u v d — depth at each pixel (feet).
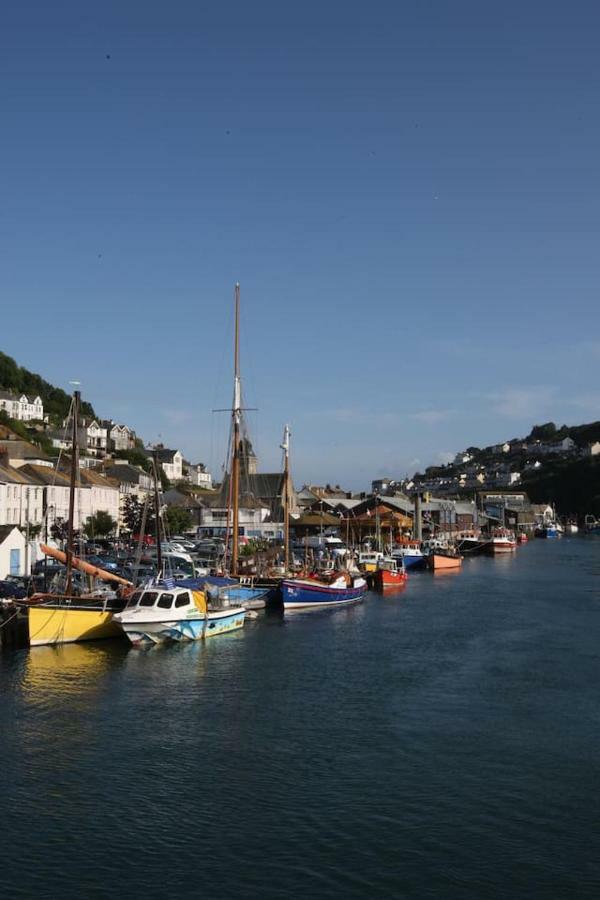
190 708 130.11
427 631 208.44
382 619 231.09
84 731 117.60
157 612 176.86
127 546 339.57
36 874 76.48
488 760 106.73
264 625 218.18
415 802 92.94
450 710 130.52
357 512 552.41
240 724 121.80
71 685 143.02
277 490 525.75
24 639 173.68
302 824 87.15
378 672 157.58
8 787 96.53
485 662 167.94
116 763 104.73
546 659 171.22
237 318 265.75
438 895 73.20
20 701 132.05
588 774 101.81
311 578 258.57
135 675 151.33
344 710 130.00
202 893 73.36
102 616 179.32
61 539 304.50
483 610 252.01
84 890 73.77
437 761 106.32
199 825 86.84
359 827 86.53
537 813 90.27
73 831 85.30
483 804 92.63
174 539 396.98
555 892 73.97
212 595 205.98
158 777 100.12
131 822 87.51
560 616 237.45
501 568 433.07
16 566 237.25
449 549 481.46
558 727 121.29
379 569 321.32
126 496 453.17
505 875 76.84
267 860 79.36
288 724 122.11
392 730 119.44
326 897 72.74
